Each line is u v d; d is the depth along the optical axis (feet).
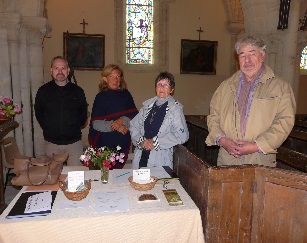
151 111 9.18
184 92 29.63
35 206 6.16
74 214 5.93
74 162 12.13
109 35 27.27
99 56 27.07
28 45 18.26
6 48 16.31
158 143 8.64
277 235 6.34
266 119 7.21
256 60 7.11
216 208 6.34
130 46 28.68
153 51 29.17
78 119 12.22
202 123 17.81
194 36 29.12
